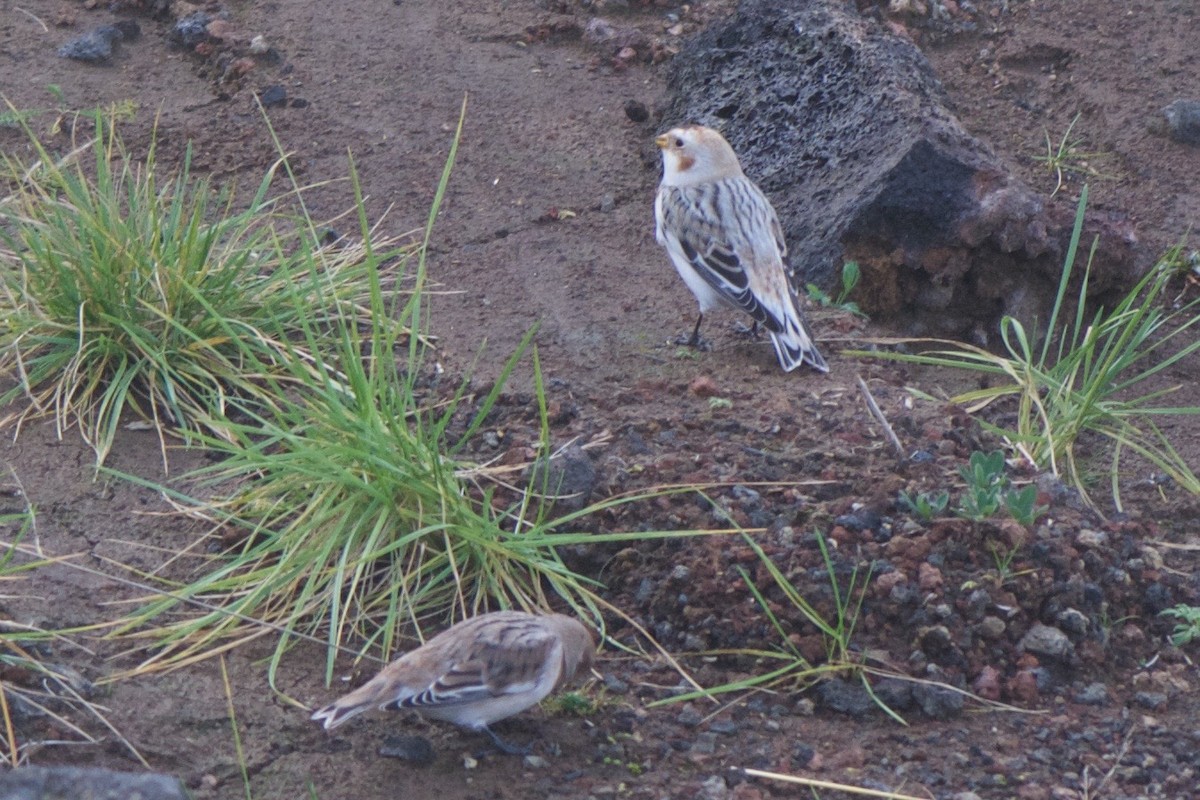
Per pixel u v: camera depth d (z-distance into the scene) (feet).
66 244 36.99
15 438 35.12
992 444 37.76
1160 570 33.50
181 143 50.31
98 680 27.35
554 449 34.65
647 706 28.58
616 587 31.58
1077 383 44.70
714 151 42.47
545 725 27.76
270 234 42.24
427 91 54.44
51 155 48.70
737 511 32.71
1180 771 27.55
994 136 56.29
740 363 41.06
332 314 39.65
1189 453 40.70
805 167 48.70
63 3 59.36
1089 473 39.24
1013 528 31.58
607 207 48.78
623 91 56.03
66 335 37.32
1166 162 55.01
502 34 58.85
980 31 61.98
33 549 31.22
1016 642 30.45
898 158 45.21
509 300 43.39
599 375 39.86
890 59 50.19
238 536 32.14
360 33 57.93
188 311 37.81
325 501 31.63
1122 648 31.27
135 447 35.27
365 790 25.57
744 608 30.40
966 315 45.70
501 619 26.37
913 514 32.50
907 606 30.27
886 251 45.11
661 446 35.55
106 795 21.70
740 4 54.90
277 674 28.40
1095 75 59.52
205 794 24.98
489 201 48.52
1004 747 28.02
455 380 38.34
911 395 39.29
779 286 41.04
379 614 30.30
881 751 27.76
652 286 45.11
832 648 29.81
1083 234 45.96
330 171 49.29
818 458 34.81
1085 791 26.86
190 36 56.39
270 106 52.75
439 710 25.41
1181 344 46.75
